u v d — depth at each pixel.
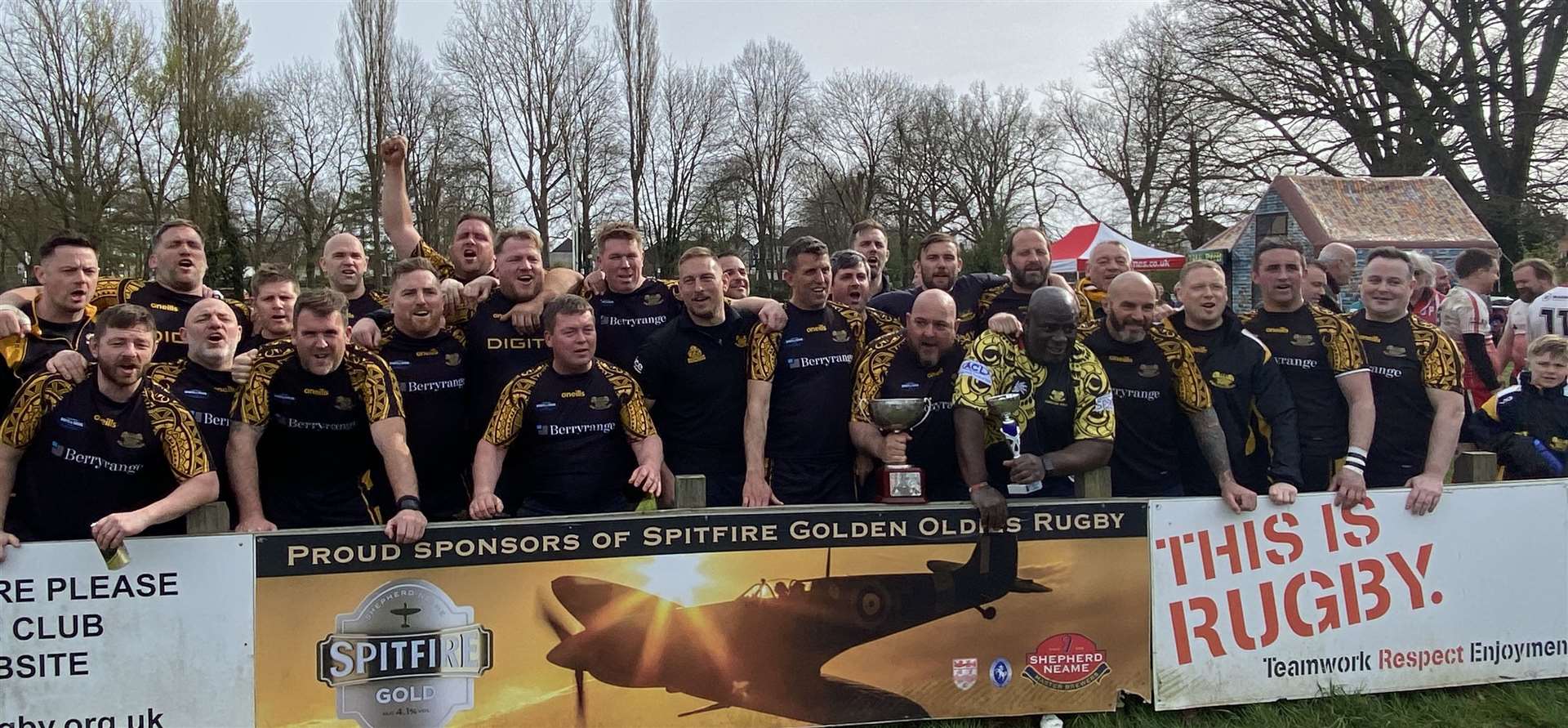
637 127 40.03
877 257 6.07
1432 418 4.50
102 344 3.40
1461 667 4.24
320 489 3.99
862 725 3.81
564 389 3.94
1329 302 5.76
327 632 3.46
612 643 3.64
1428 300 7.72
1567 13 22.95
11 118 28.64
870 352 4.32
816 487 4.36
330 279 5.83
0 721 3.26
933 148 46.66
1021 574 3.89
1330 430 4.43
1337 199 21.50
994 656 3.88
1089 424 3.90
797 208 48.50
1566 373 4.87
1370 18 26.27
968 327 5.16
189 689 3.37
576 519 3.61
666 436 4.50
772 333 4.38
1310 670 4.11
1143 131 40.38
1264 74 27.16
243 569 3.40
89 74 29.69
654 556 3.65
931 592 3.83
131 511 3.54
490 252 5.52
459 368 4.32
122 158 29.81
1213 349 4.32
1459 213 21.28
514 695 3.58
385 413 3.76
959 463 4.12
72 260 4.37
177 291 4.75
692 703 3.69
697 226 42.16
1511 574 4.29
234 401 3.87
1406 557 4.19
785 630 3.74
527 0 39.22
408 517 3.46
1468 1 24.48
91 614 3.30
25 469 3.49
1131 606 3.97
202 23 30.47
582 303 3.93
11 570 3.24
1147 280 4.16
